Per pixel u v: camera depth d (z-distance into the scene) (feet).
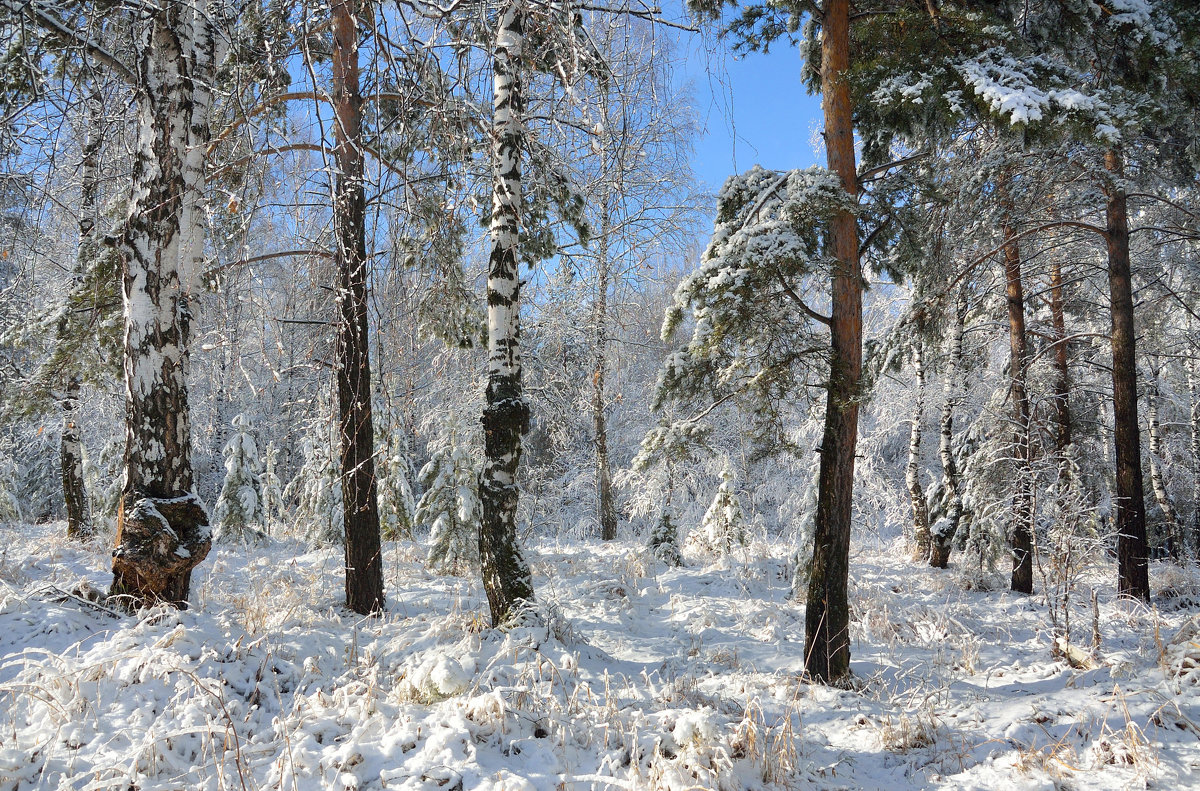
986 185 32.09
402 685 14.17
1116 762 12.37
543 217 27.14
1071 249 42.11
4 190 15.64
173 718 12.13
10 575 22.65
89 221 20.95
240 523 46.62
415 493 67.97
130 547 17.06
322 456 26.55
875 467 57.67
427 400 53.67
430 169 20.63
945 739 14.99
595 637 24.89
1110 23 22.98
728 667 22.41
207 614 17.42
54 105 15.26
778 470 69.62
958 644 26.30
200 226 18.53
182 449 18.16
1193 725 12.71
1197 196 37.19
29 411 34.14
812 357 23.52
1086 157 34.01
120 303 27.40
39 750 10.81
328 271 20.85
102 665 13.04
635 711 13.82
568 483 72.74
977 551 42.06
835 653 21.11
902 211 25.57
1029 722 14.66
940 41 21.76
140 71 17.26
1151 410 58.75
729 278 22.15
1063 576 22.66
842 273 22.77
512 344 22.47
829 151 23.91
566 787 10.94
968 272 34.22
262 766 11.17
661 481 62.49
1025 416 40.45
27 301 30.66
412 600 27.22
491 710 12.70
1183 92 25.02
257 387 17.54
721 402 26.37
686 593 33.99
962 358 48.65
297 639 17.37
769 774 12.48
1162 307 44.93
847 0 23.79
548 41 20.07
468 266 33.78
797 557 35.40
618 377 69.15
